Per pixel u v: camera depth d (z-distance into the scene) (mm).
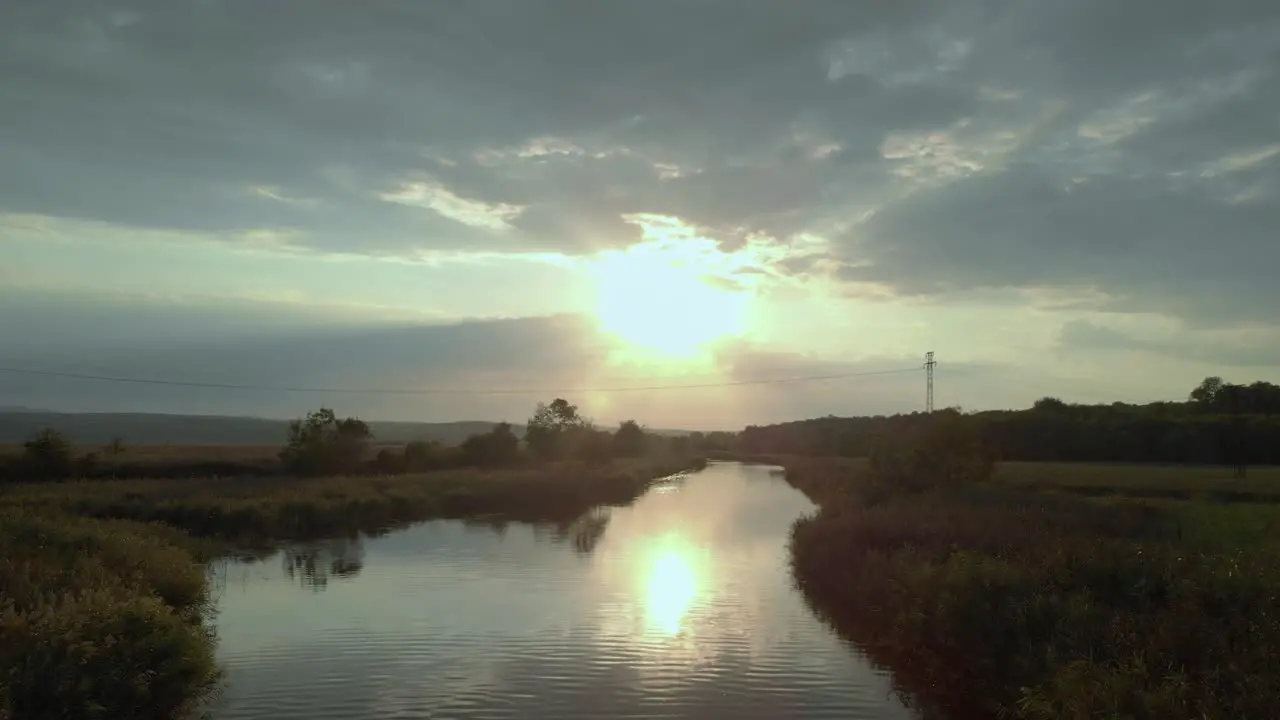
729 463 124312
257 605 19656
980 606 13086
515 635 16922
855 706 12984
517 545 30234
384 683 13844
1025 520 22281
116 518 31453
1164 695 9172
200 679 12922
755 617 18656
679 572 24484
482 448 66688
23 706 10227
